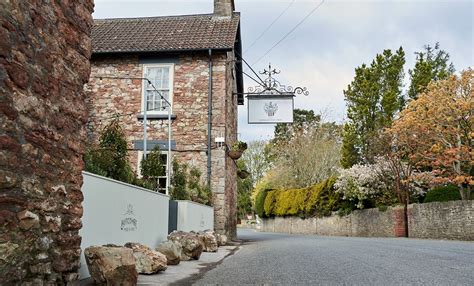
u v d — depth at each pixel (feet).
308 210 104.47
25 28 13.69
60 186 15.62
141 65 58.65
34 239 13.97
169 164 50.88
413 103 71.20
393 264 29.37
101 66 58.85
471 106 64.28
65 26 16.26
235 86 72.74
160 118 57.57
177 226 40.52
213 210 55.01
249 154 178.91
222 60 58.49
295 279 23.45
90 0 18.28
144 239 29.99
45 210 14.62
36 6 14.33
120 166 29.84
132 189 27.50
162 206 34.65
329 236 84.74
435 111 67.77
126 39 60.64
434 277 23.34
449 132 67.77
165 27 64.80
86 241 21.04
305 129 131.03
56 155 15.43
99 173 25.68
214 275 25.52
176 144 57.06
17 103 13.23
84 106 17.57
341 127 128.47
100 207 22.66
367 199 84.53
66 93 16.24
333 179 95.71
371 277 23.62
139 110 57.88
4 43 12.60
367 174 82.53
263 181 162.71
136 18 68.49
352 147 103.45
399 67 112.16
